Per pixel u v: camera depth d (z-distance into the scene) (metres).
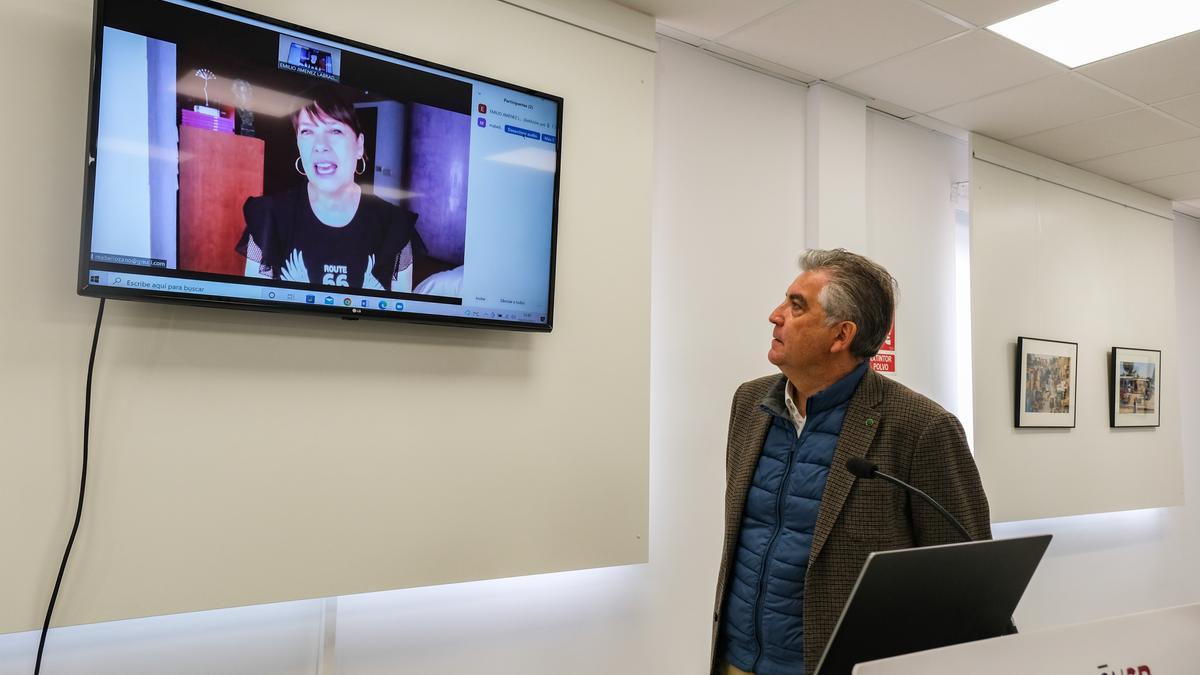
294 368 1.94
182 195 1.71
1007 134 3.88
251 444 1.86
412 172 2.03
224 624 1.98
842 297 1.45
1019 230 4.03
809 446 1.52
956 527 1.23
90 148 1.61
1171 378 4.86
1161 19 2.66
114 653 1.84
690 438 2.88
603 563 2.40
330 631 2.03
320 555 1.93
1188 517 5.21
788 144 3.27
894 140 3.69
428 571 2.08
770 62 3.10
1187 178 4.52
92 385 1.69
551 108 2.29
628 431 2.48
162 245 1.69
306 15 1.98
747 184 3.11
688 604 2.82
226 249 1.76
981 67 3.10
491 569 2.19
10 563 1.59
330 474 1.96
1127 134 3.83
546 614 2.50
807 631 1.37
